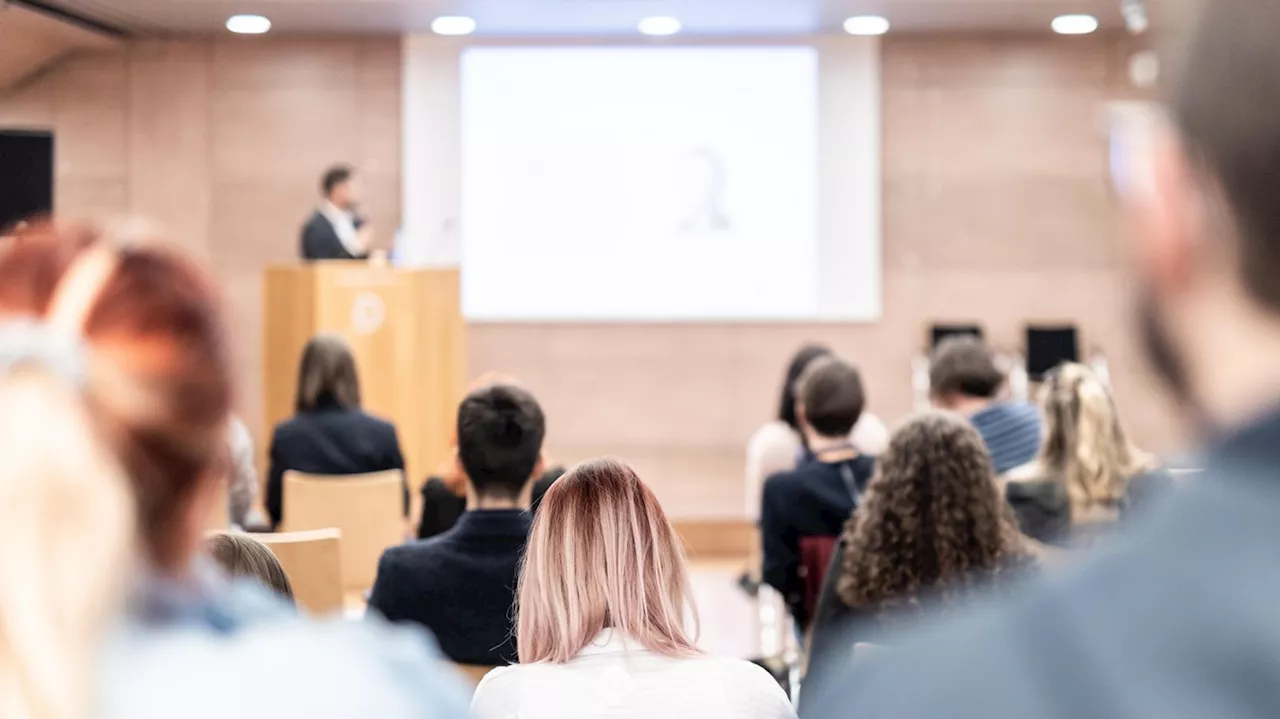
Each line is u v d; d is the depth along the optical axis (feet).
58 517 1.96
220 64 31.01
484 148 30.78
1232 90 1.39
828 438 12.77
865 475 12.50
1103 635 1.36
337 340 15.80
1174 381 1.46
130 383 2.07
